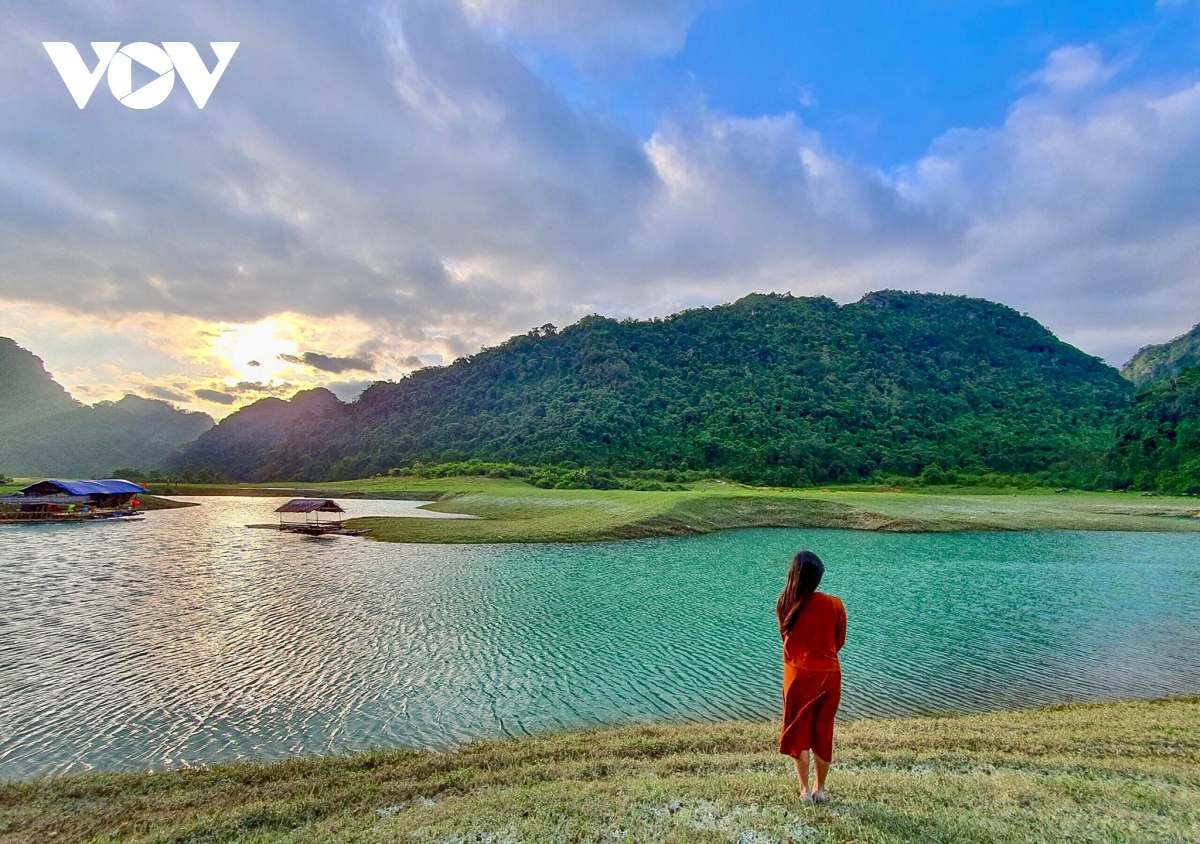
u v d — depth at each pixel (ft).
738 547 144.97
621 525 165.58
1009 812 23.31
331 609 81.82
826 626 24.25
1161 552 145.48
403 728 45.65
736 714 48.78
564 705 50.42
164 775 36.17
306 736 44.16
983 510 218.38
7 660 60.23
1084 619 81.82
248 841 25.31
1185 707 48.88
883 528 184.03
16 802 32.78
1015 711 49.47
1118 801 24.88
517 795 28.25
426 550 137.28
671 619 78.02
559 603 86.38
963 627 77.41
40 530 184.44
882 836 20.83
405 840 23.25
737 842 21.11
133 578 103.76
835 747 36.11
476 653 63.77
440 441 539.70
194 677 55.88
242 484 477.77
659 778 30.55
